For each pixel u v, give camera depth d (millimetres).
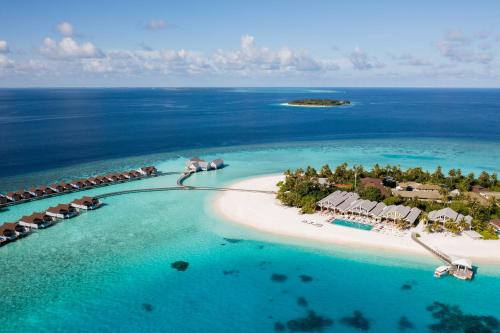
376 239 65312
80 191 94312
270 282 53250
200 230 70188
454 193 86375
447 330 43688
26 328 43844
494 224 68438
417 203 77188
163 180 105312
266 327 44219
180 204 84938
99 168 120938
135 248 63125
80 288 51594
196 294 50531
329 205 77375
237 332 43375
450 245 62250
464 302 48594
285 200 83062
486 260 57719
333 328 44031
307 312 46969
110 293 50625
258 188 96812
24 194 86562
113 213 79250
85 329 43719
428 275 54375
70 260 59031
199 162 117500
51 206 83312
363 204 75062
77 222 74188
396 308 47562
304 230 69562
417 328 44062
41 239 66375
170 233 69000
